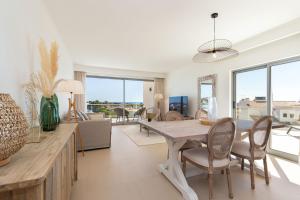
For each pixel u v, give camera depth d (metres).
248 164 2.53
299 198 1.77
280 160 2.87
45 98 1.56
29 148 0.99
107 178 2.21
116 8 2.27
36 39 1.89
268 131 1.99
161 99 7.48
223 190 1.93
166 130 1.98
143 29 2.95
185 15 2.45
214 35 2.93
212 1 2.11
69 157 1.47
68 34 3.17
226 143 1.74
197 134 1.76
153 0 2.10
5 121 0.70
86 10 2.32
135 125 6.63
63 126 1.82
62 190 1.12
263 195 1.83
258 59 3.40
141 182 2.11
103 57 4.89
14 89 1.34
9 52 1.25
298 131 2.88
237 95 4.05
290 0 2.09
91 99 6.82
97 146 3.45
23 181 0.59
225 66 4.21
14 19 1.34
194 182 2.12
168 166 2.30
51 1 2.11
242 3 2.15
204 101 4.95
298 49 2.76
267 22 2.67
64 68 3.75
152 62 5.49
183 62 5.46
